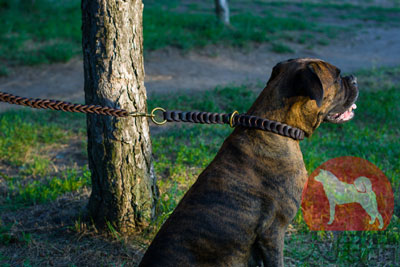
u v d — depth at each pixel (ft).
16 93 32.42
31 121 24.30
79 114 26.05
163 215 12.01
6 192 15.34
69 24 47.29
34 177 16.80
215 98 29.22
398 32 59.82
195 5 68.49
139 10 11.19
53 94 32.30
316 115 8.30
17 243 11.90
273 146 7.86
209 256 7.38
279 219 7.76
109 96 10.98
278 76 8.33
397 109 25.89
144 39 43.16
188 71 38.22
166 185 15.06
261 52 45.06
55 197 14.40
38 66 38.22
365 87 31.68
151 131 22.57
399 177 15.84
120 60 10.87
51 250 11.51
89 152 11.75
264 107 8.13
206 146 19.44
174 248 7.32
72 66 38.83
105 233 12.02
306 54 45.96
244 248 7.62
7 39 41.55
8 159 18.60
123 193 11.59
